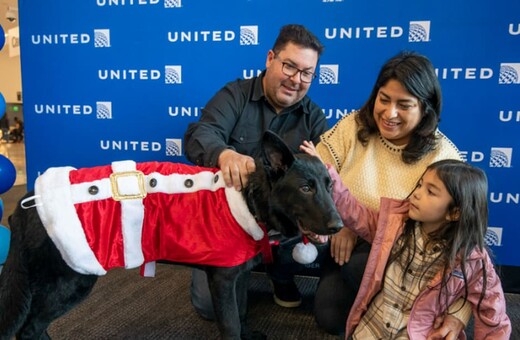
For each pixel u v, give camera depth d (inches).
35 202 39.6
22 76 90.8
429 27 71.2
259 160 43.1
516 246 74.2
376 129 53.9
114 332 57.4
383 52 73.7
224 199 41.9
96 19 84.7
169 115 85.0
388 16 72.2
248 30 78.1
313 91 77.7
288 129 67.8
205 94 82.5
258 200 41.2
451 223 43.3
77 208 39.3
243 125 65.6
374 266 47.0
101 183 40.6
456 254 42.4
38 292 40.9
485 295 42.6
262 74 66.7
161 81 84.0
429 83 46.4
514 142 71.9
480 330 43.7
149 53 83.5
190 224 41.3
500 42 69.4
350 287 55.4
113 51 85.1
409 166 52.2
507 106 71.1
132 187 41.1
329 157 56.4
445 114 73.4
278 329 59.9
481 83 71.2
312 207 39.2
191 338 56.4
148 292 71.5
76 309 64.1
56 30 87.2
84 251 38.9
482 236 42.2
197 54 81.4
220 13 78.7
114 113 87.7
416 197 43.6
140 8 82.2
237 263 42.0
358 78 75.5
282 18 76.3
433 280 43.6
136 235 40.9
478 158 73.6
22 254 39.9
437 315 45.1
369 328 47.7
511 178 72.9
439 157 51.0
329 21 74.5
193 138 56.5
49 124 91.7
